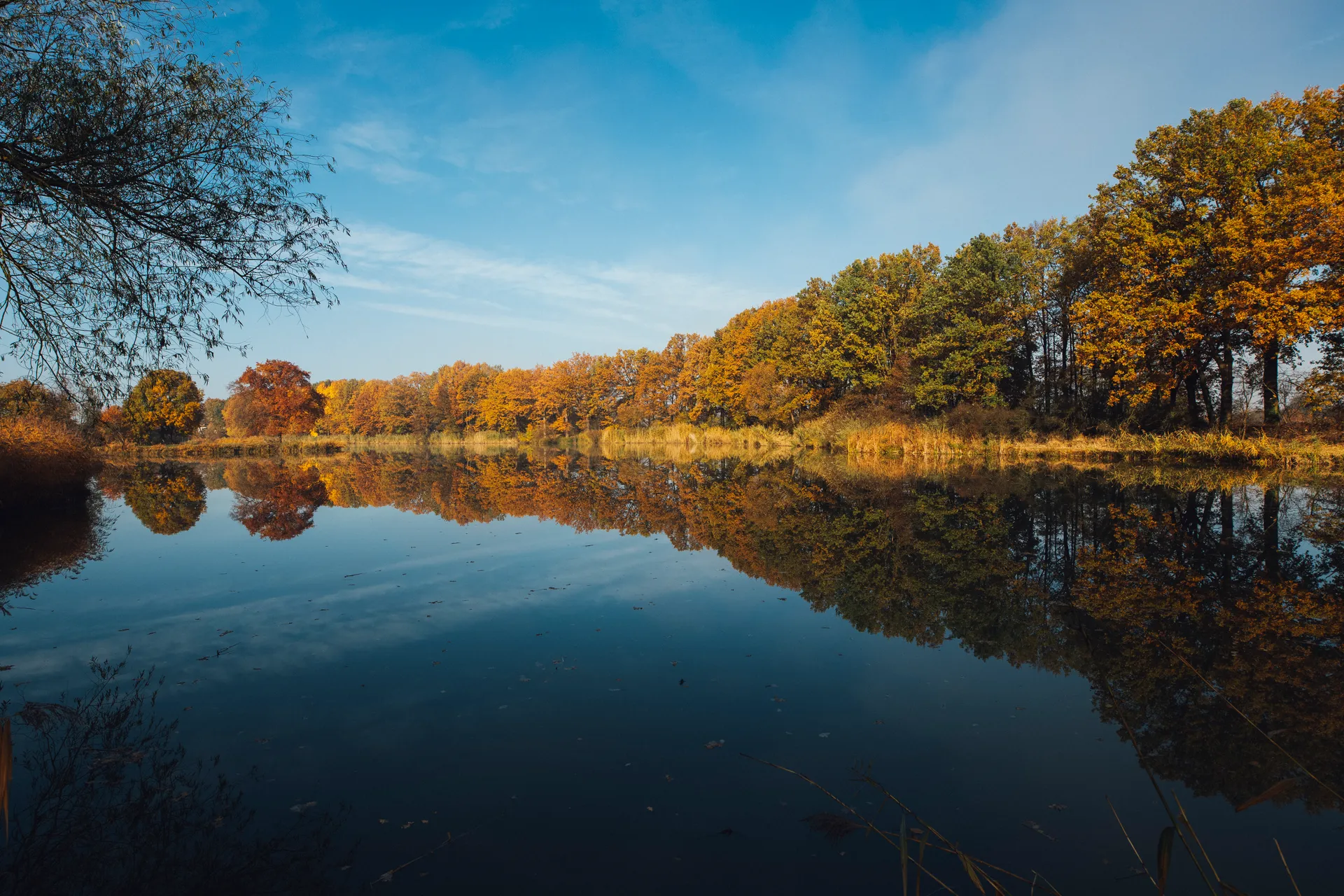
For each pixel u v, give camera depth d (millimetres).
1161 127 23906
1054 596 7520
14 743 4336
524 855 3158
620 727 4500
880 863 3057
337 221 6176
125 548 11219
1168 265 23281
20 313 5582
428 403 88000
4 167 5184
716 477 24125
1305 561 8820
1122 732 4352
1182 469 20859
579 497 18609
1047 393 33281
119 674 5555
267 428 56406
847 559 9680
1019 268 31859
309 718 4684
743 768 3941
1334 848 3125
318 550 10945
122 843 3293
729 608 7391
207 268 5852
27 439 15242
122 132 5137
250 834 3357
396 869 3068
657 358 66188
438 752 4180
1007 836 3246
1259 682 5039
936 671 5453
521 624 6887
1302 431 21359
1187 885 2871
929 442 30891
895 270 37031
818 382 43188
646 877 2980
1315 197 18672
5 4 4898
